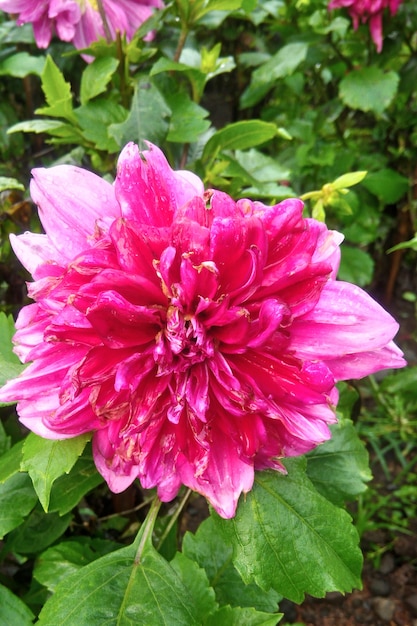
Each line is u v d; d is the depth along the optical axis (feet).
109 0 1.19
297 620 1.60
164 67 1.08
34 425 0.71
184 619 0.77
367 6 1.67
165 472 0.72
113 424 0.70
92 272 0.67
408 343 2.37
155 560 0.82
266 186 1.27
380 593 1.65
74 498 0.89
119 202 0.71
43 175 0.74
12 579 1.19
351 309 0.71
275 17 2.19
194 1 1.11
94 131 1.09
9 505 0.89
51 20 1.20
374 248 2.51
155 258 0.68
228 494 0.71
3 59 1.64
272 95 2.64
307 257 0.68
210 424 0.70
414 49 2.08
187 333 0.67
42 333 0.72
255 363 0.70
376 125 2.41
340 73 2.18
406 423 2.03
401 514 1.83
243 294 0.68
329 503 0.81
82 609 0.76
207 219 0.70
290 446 0.72
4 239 1.14
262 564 0.77
